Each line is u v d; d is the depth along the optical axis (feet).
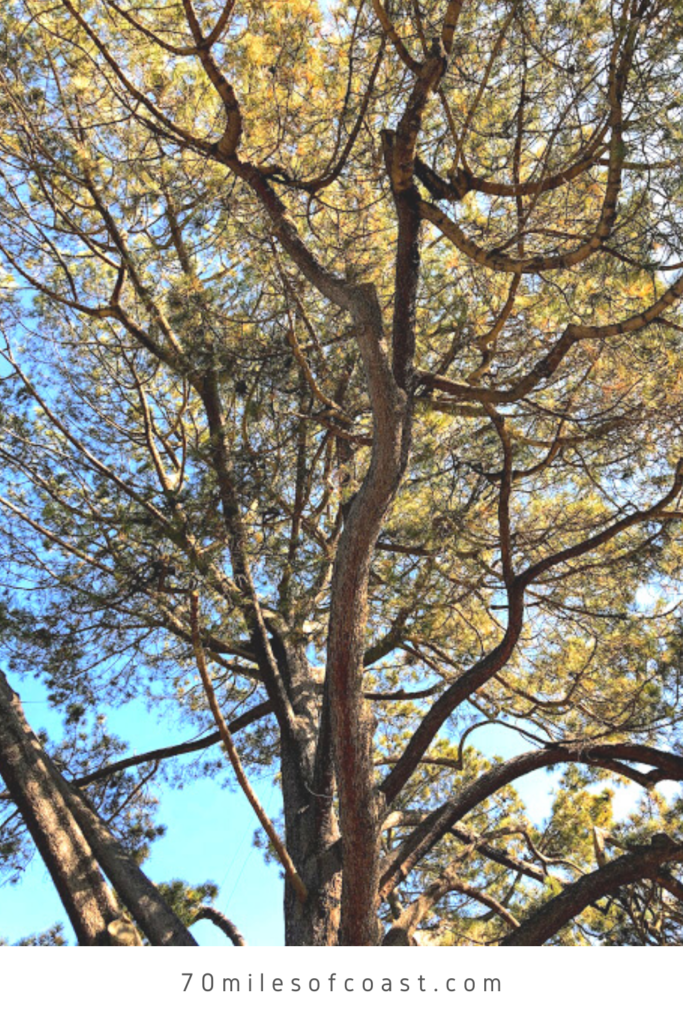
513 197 18.06
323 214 20.75
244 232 19.16
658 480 19.89
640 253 15.51
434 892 20.16
